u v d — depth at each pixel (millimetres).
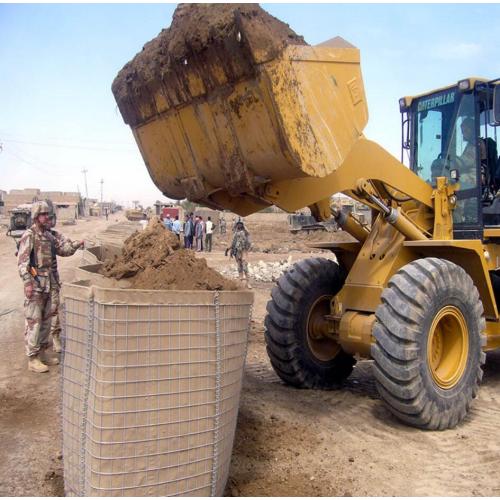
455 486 3729
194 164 4273
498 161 6137
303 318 5793
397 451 4285
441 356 5062
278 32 3703
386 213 5254
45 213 6348
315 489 3652
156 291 2941
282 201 4395
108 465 2891
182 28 3904
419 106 6422
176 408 3020
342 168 4934
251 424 4660
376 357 4691
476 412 5305
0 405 5164
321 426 4754
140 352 2918
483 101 5926
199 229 28016
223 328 3193
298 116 3672
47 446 4289
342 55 3998
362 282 5453
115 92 4660
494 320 5734
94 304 2943
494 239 5953
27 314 6250
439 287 4746
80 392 3072
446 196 5785
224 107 3863
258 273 17016
